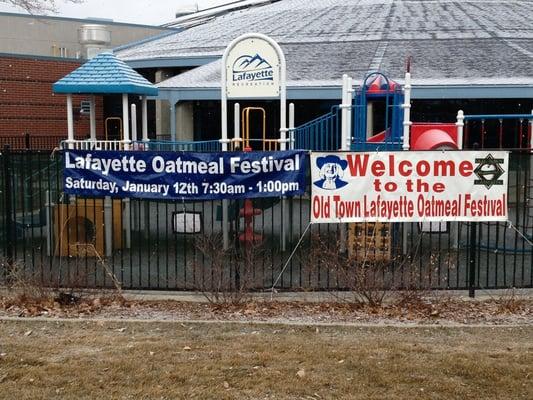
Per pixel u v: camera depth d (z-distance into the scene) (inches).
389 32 992.9
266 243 444.1
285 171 317.1
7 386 200.7
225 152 315.6
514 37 924.0
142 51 1194.0
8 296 303.6
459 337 251.0
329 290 307.1
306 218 561.9
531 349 235.3
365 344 240.4
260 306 295.1
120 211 431.8
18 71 1024.2
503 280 343.0
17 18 1533.0
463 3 1224.2
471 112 791.7
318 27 1090.7
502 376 208.4
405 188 313.6
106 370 213.5
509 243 450.3
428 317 279.1
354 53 879.1
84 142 501.7
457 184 314.0
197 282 326.0
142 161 319.3
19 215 468.1
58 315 281.3
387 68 779.4
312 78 762.2
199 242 374.9
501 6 1198.3
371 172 312.8
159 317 279.6
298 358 224.2
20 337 249.9
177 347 236.7
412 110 799.7
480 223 377.4
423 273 356.8
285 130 451.2
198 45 1139.9
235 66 439.5
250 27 1208.8
